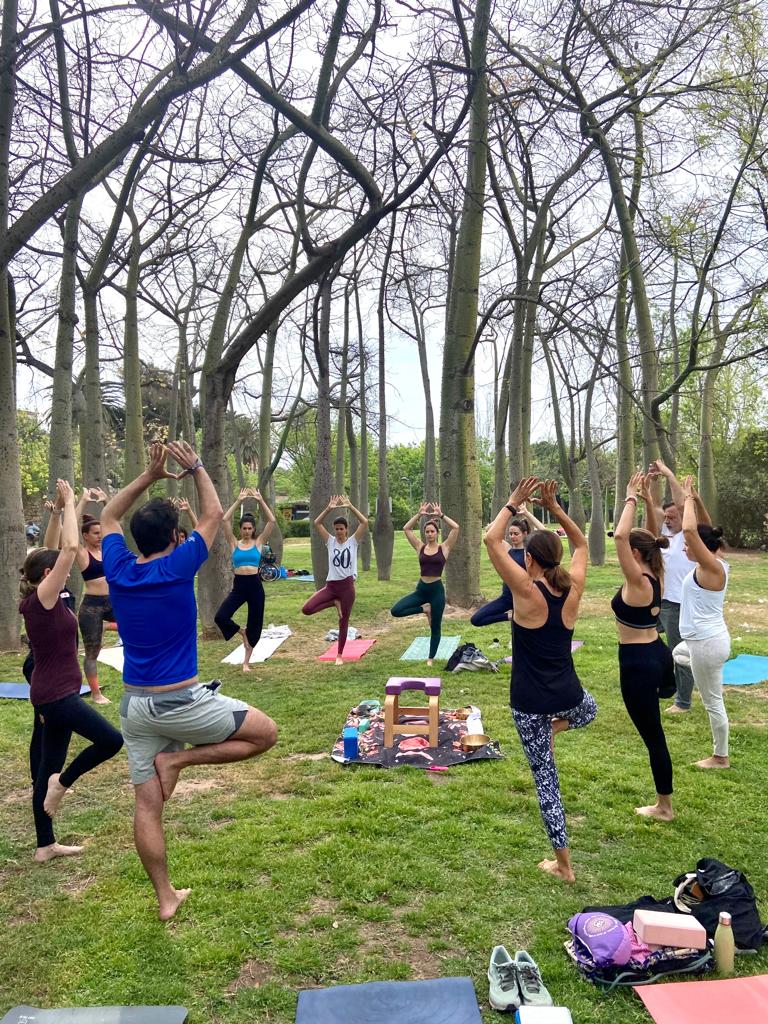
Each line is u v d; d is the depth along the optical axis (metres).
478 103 11.91
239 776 5.48
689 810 4.62
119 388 26.59
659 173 11.23
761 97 9.60
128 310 15.04
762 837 4.25
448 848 4.11
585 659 9.03
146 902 3.63
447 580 13.38
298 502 50.38
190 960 3.13
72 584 11.89
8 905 3.70
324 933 3.33
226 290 11.99
